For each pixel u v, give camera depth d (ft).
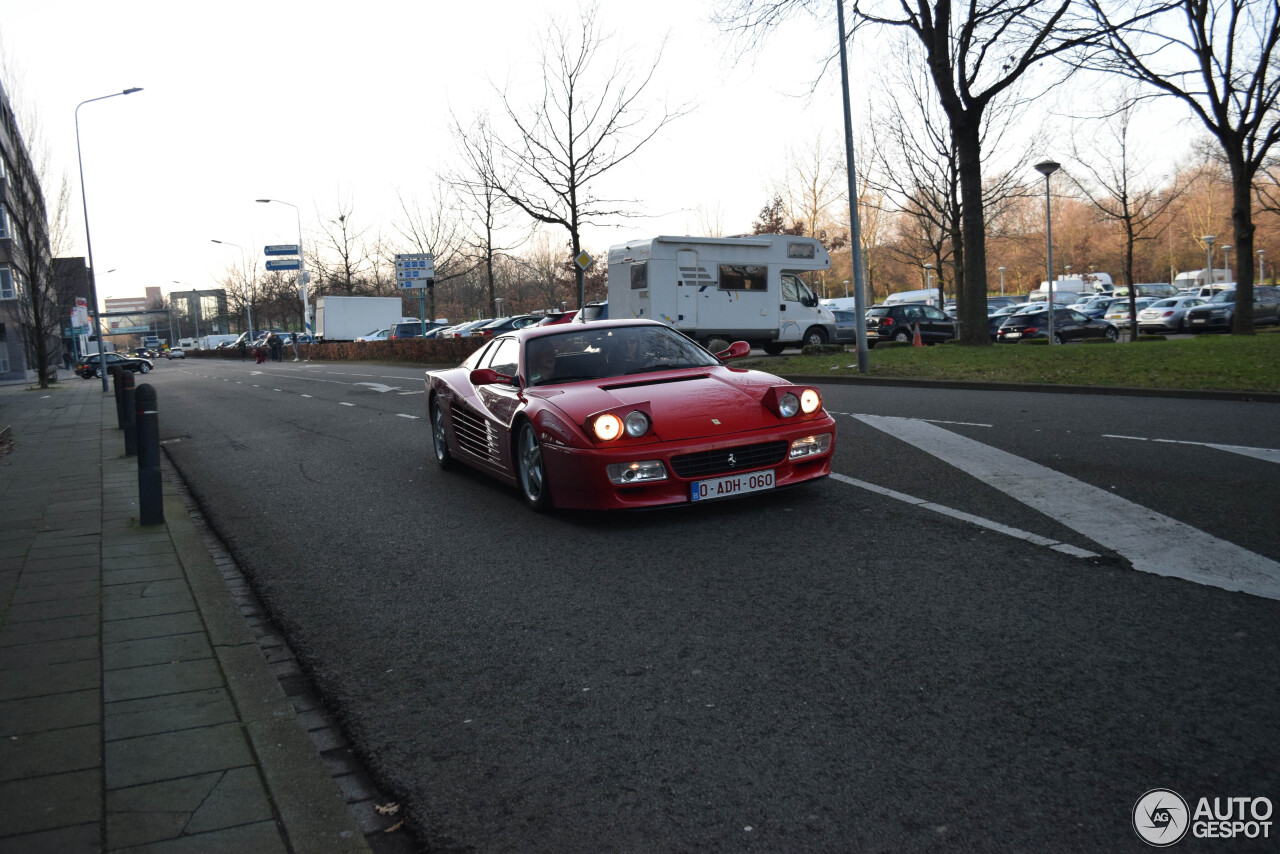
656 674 10.96
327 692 11.18
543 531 18.45
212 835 7.70
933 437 27.14
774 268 72.69
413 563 16.87
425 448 32.60
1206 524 16.07
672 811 7.98
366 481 26.37
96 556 18.06
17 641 12.87
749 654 11.37
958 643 11.30
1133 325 91.76
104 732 9.75
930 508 18.24
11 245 105.40
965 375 46.09
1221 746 8.53
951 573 14.07
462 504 21.97
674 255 68.18
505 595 14.48
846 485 20.80
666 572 15.01
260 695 10.82
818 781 8.33
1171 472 20.57
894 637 11.61
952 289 176.96
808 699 10.00
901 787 8.15
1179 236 235.81
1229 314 111.75
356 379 85.10
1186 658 10.46
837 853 7.27
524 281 217.77
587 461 17.24
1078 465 21.88
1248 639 10.90
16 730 9.83
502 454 21.24
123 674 11.50
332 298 154.92
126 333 499.92
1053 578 13.57
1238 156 74.38
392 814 8.37
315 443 36.27
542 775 8.78
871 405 36.76
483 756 9.25
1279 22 70.08
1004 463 22.57
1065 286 203.00
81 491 26.71
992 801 7.85
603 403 18.07
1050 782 8.09
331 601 14.96
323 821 7.96
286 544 19.24
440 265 148.05
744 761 8.77
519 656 11.89
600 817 7.98
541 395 19.57
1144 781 8.04
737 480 17.65
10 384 130.52
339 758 9.59
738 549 16.07
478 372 21.18
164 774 8.79
